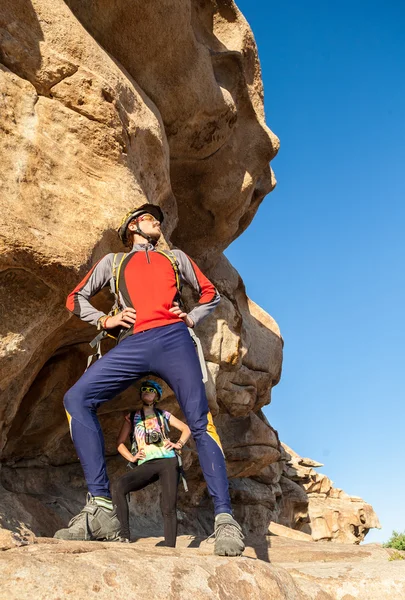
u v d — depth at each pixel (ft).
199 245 25.67
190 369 10.96
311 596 10.46
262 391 33.58
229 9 23.71
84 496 21.83
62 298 13.65
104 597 7.11
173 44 19.26
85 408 10.88
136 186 15.55
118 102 15.58
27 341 13.43
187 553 10.30
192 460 29.27
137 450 15.08
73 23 15.28
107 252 14.61
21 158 13.35
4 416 15.02
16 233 12.42
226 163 23.98
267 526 38.11
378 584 11.43
